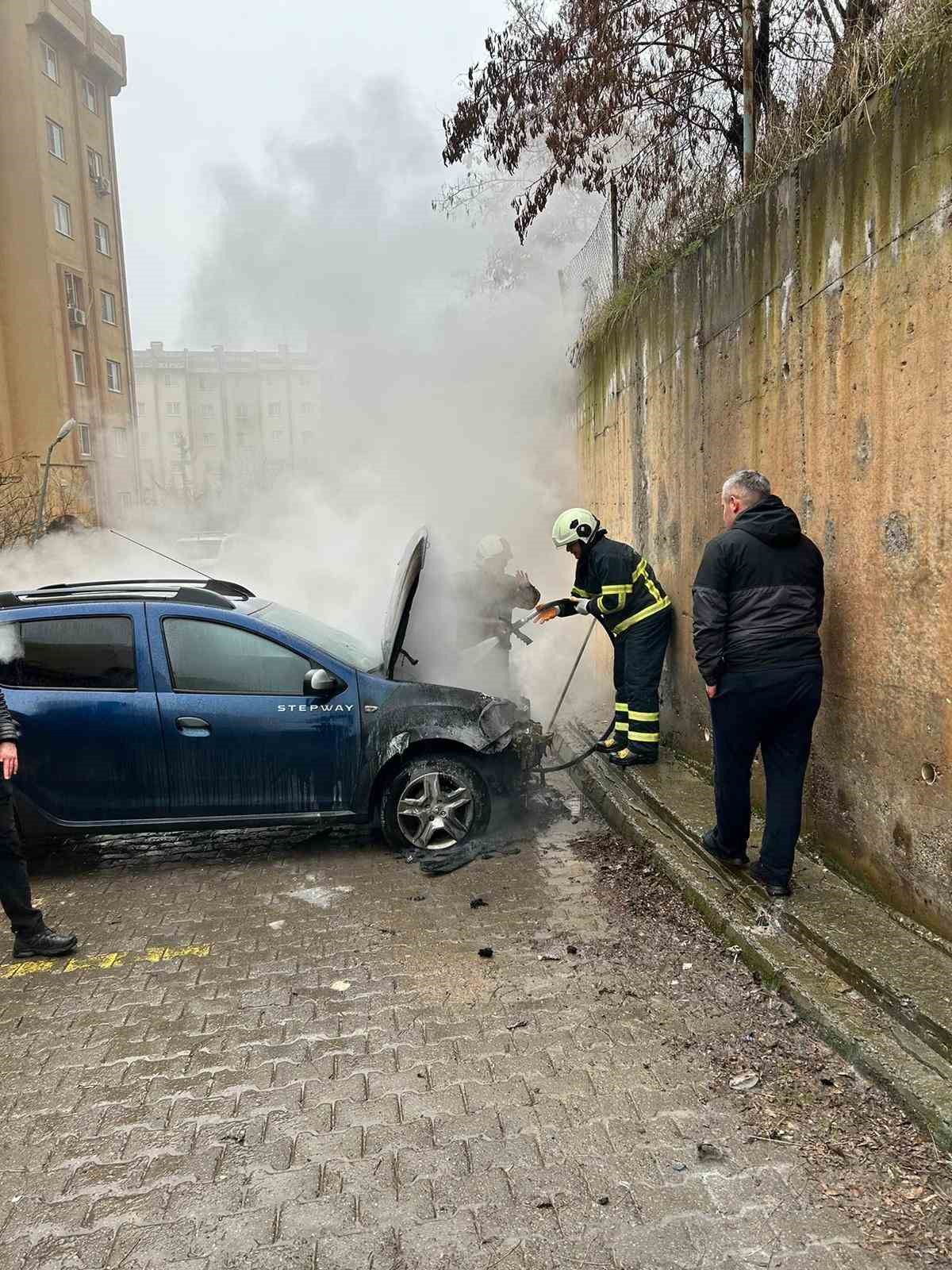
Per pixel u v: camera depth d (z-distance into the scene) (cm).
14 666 489
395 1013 332
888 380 344
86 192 3281
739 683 370
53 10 2955
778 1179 238
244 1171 250
